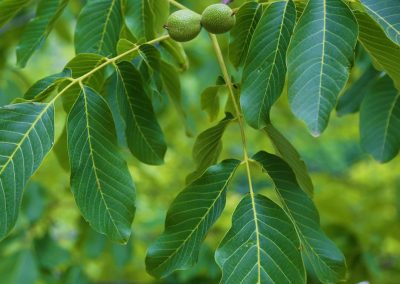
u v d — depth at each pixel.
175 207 0.85
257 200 0.84
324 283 0.85
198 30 0.92
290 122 2.31
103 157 0.86
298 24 0.79
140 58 0.99
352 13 0.79
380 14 0.82
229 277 0.80
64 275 1.55
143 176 1.85
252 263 0.81
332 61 0.78
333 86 0.77
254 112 0.82
